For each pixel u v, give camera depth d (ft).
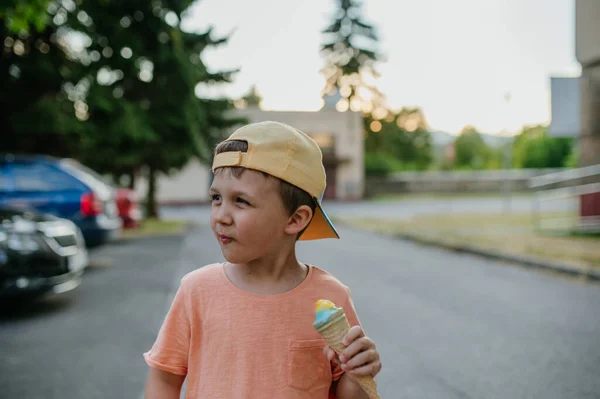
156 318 17.51
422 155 185.68
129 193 43.19
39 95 40.75
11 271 16.97
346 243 38.29
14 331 15.94
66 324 16.74
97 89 44.45
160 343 4.35
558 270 25.44
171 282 23.75
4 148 40.60
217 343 4.15
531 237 36.29
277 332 4.14
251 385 4.05
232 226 3.97
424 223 50.29
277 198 3.98
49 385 11.69
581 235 36.73
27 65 38.96
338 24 158.71
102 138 45.68
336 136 116.67
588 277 23.82
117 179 55.88
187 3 50.19
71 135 42.04
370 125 168.25
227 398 4.05
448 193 125.80
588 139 39.01
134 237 42.45
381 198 118.52
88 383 11.83
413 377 12.32
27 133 39.65
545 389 11.67
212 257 31.37
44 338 15.23
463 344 14.69
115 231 29.86
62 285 18.31
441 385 11.87
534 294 20.98
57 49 42.22
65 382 11.86
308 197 4.13
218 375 4.10
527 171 131.64
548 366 13.04
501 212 62.75
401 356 13.74
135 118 47.19
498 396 11.28
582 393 11.45
